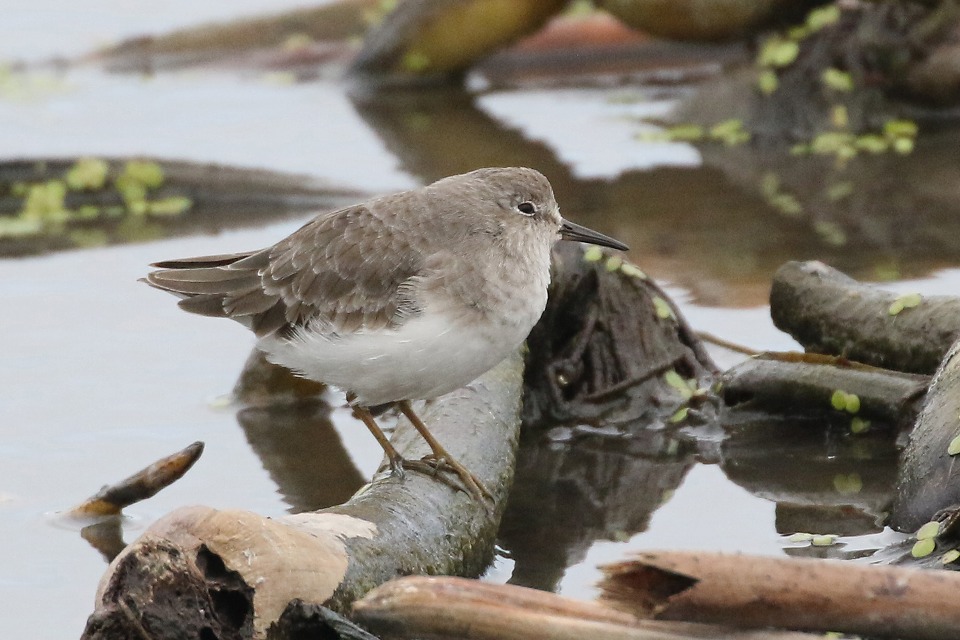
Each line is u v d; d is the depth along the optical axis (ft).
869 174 66.74
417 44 88.43
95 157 69.41
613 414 42.60
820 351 41.19
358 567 28.19
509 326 33.86
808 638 25.25
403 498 32.12
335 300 33.94
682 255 55.88
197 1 106.11
